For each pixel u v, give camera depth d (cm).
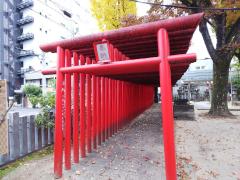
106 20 1377
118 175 409
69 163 438
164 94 326
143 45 466
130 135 734
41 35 3631
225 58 1187
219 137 726
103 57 377
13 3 3644
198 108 1717
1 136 420
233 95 2364
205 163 487
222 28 1159
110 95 700
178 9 1045
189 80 2400
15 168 455
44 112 582
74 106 473
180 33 381
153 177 399
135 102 1131
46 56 3634
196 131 820
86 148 555
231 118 1132
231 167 463
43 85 3328
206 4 1034
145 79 974
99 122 609
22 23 3719
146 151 558
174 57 329
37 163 481
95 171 427
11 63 3519
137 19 1054
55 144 410
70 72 421
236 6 969
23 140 524
